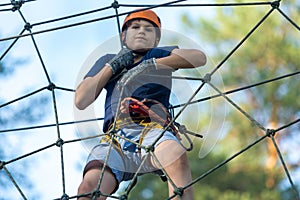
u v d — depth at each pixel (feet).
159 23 35.19
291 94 90.68
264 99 90.94
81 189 33.12
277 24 91.97
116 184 33.83
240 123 90.02
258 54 92.17
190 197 32.86
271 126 90.43
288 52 91.30
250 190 87.92
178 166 33.30
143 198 87.71
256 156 89.45
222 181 88.33
